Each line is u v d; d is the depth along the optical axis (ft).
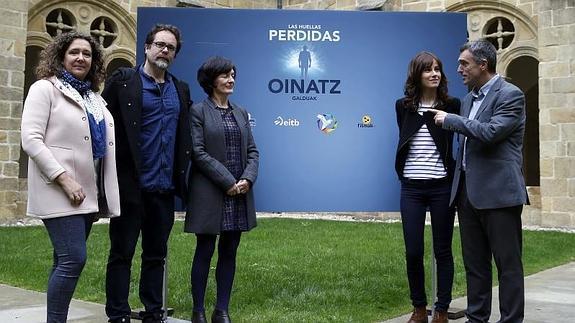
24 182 42.70
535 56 44.57
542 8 42.11
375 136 17.25
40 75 11.96
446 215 14.87
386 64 17.21
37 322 15.75
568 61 40.96
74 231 11.66
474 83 13.82
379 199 17.28
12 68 41.11
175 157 14.29
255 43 17.06
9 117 40.88
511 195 13.20
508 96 13.10
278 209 17.07
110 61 48.49
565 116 40.96
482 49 13.52
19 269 23.22
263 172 17.04
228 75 14.88
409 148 15.12
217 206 14.34
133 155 13.37
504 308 13.50
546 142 41.70
